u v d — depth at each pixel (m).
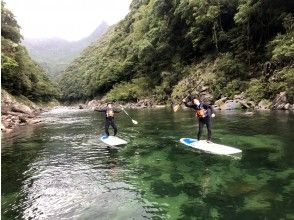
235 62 35.91
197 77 42.41
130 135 16.98
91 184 8.62
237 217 6.01
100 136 17.66
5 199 7.70
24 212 6.84
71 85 146.25
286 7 31.69
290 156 10.17
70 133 19.81
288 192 7.11
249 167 9.29
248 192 7.27
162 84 52.66
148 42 59.03
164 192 7.66
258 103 28.27
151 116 28.86
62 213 6.71
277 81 27.91
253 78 33.16
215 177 8.59
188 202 6.93
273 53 29.41
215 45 43.53
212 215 6.18
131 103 62.53
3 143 16.55
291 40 25.33
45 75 118.12
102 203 7.17
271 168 9.03
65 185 8.66
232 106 29.73
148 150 12.76
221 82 35.84
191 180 8.48
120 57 93.31
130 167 10.22
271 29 34.34
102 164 10.87
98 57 127.81
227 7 40.75
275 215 5.98
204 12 41.22
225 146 11.99
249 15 34.03
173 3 51.78
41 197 7.76
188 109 34.88
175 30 54.44
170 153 11.99
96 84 98.44
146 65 66.75
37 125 26.20
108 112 15.93
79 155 12.61
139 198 7.36
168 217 6.23
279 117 19.92
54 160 11.91
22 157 12.72
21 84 59.81
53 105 102.12
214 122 19.86
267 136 13.66
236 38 37.88
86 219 6.36
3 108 32.84
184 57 52.09
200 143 12.78
